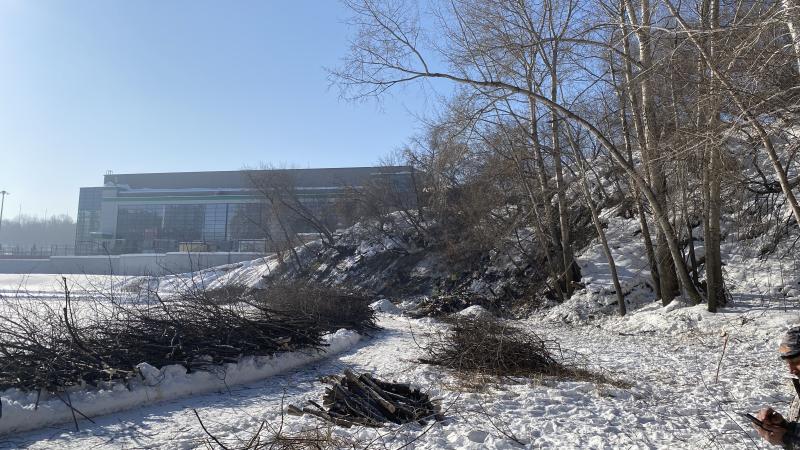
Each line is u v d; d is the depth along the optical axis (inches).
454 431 275.0
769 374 448.1
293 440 245.0
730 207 819.4
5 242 6200.8
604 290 1047.6
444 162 987.9
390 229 1838.1
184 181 3969.0
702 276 946.7
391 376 429.4
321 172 3206.2
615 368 479.5
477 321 485.7
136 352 379.2
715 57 417.7
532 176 1101.7
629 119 884.0
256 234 3196.4
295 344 510.3
